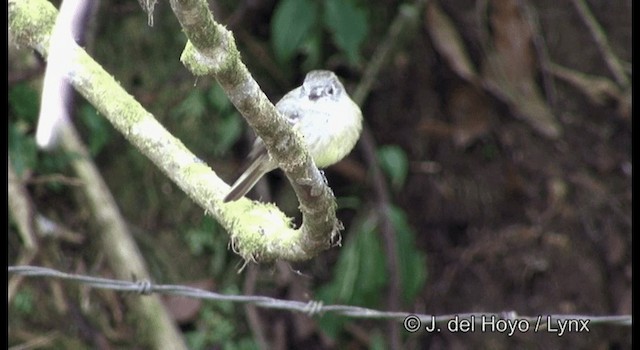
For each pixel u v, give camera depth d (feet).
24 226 34.81
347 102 30.58
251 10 38.88
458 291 40.27
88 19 36.88
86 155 36.06
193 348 37.55
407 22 38.86
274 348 38.14
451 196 40.27
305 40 37.37
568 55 40.37
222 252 38.78
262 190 37.83
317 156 30.25
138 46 38.68
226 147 38.14
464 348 40.55
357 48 36.24
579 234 40.04
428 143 40.19
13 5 25.09
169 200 39.01
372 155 38.42
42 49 24.94
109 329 36.22
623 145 40.22
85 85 24.97
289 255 22.54
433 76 39.75
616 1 40.81
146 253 38.52
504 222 40.29
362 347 39.24
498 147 40.14
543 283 40.01
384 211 37.55
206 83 38.40
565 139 40.16
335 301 36.96
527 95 39.58
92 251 36.40
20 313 36.22
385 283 37.42
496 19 39.40
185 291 27.12
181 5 16.96
